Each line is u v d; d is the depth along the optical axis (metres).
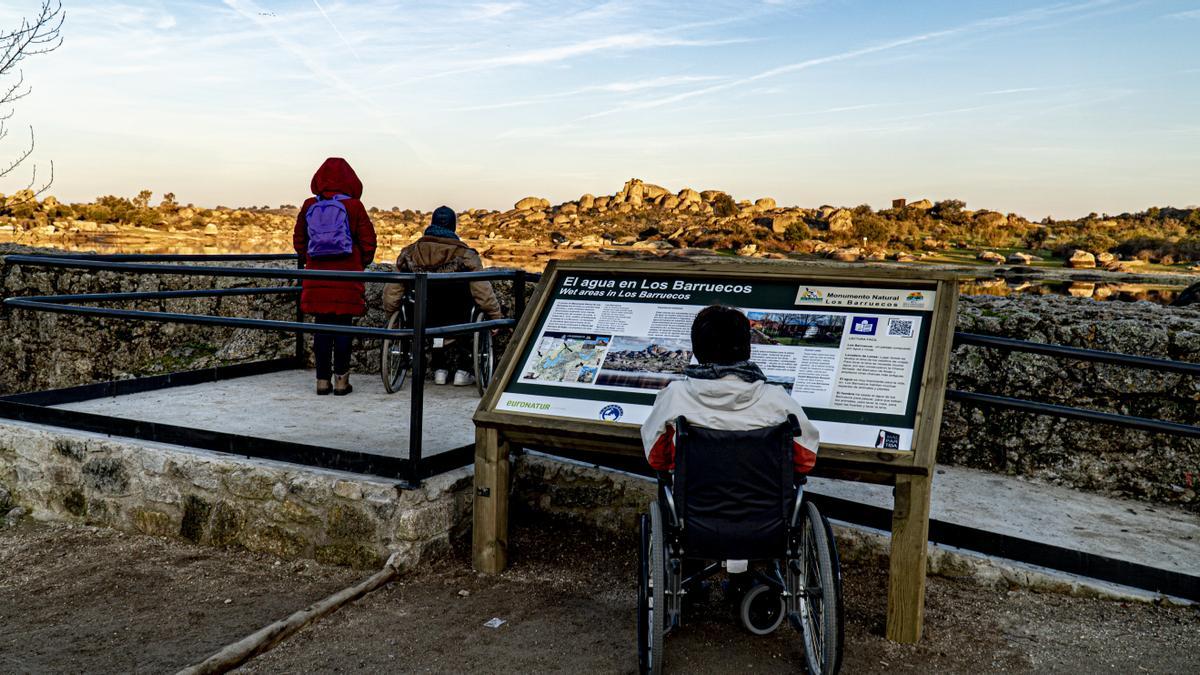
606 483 4.86
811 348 3.77
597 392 4.00
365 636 3.68
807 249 112.25
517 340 4.32
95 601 4.14
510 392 4.18
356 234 6.20
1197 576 3.77
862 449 3.40
